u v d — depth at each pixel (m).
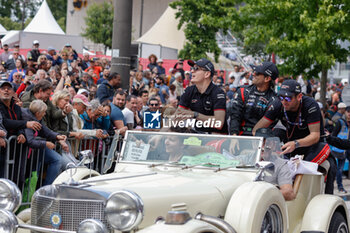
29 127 8.20
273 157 6.24
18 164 8.33
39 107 8.55
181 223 4.54
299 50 16.05
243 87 7.66
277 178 6.17
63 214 4.89
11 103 8.33
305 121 7.16
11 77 15.50
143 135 6.61
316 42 15.73
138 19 54.50
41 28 32.66
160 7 52.78
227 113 8.34
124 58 12.46
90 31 50.66
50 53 18.12
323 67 16.67
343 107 16.27
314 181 6.84
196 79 7.61
